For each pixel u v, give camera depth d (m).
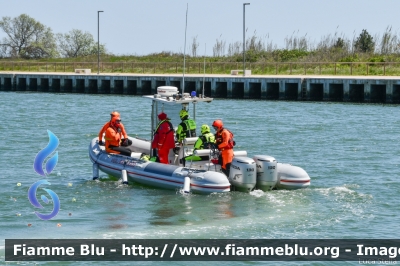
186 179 17.78
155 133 19.03
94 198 18.16
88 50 117.25
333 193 18.70
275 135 30.91
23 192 18.97
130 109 44.75
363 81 47.97
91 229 15.46
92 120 37.72
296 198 17.75
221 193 17.48
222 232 15.19
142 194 18.44
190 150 18.84
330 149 26.92
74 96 57.50
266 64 62.88
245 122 36.19
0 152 25.75
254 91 54.03
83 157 24.84
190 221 15.96
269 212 16.59
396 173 21.88
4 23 113.12
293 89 52.22
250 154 25.81
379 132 32.06
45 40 114.81
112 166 19.77
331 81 49.16
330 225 15.76
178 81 56.66
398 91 47.38
